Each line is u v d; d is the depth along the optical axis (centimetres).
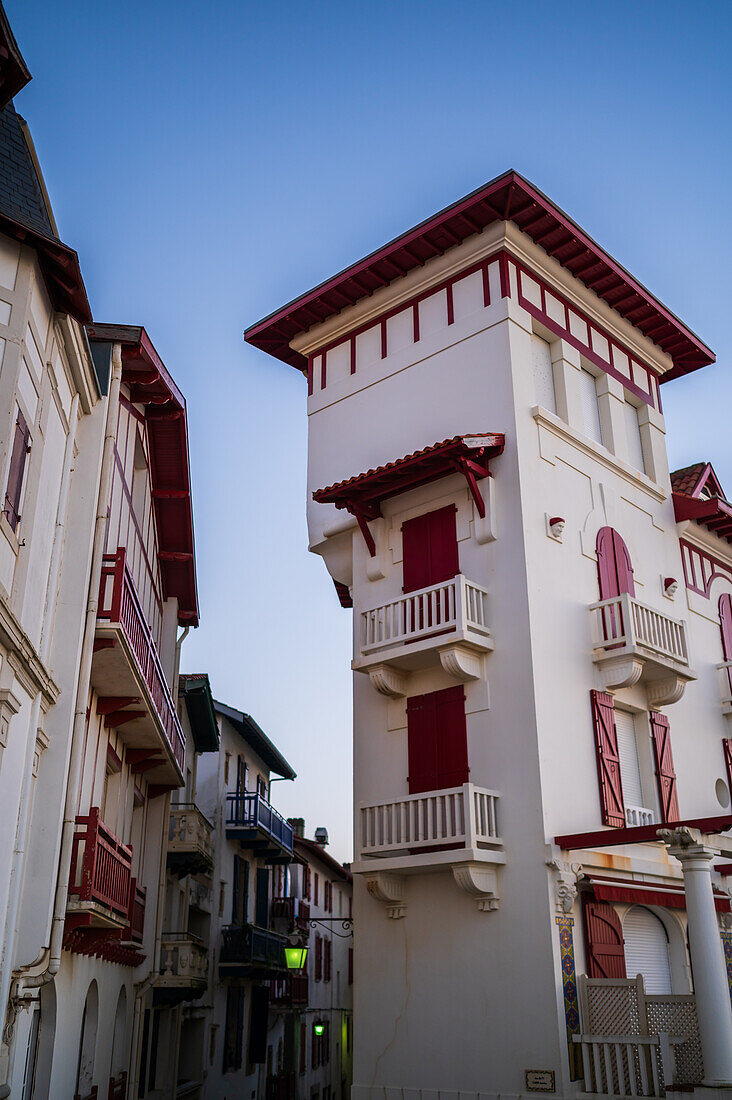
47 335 1136
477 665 1681
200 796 2861
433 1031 1556
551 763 1584
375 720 1817
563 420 1933
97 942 1404
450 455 1739
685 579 2225
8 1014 1084
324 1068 4069
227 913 2900
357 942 1712
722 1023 1262
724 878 1820
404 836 1602
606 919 1571
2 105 1020
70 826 1185
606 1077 1376
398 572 1877
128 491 1684
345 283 2084
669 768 1870
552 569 1752
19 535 1059
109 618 1312
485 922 1547
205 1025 2569
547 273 2005
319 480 2105
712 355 2323
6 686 1013
